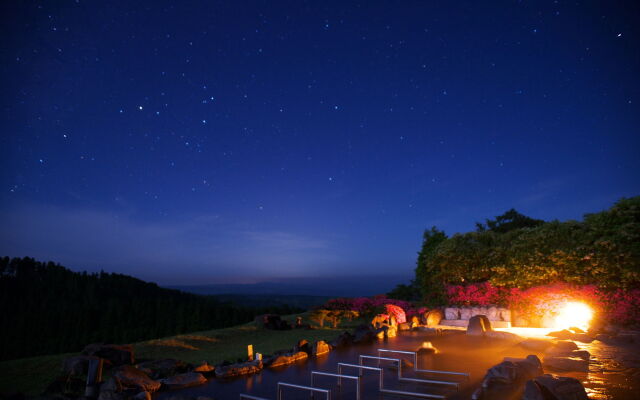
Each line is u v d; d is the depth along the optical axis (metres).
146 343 10.90
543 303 13.74
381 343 11.20
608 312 12.38
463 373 7.21
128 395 5.95
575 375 7.02
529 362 7.05
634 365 7.70
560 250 13.52
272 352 10.05
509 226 24.30
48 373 7.59
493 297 15.20
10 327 29.23
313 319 16.22
